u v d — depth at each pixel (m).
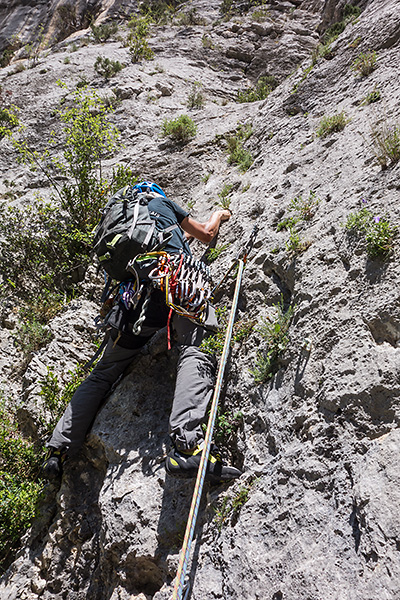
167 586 2.76
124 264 3.52
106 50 12.69
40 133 9.16
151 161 6.62
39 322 5.12
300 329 3.07
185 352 3.29
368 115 4.29
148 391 3.73
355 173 3.71
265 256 3.78
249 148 5.91
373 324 2.68
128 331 3.53
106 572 3.10
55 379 4.12
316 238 3.49
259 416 3.00
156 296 3.46
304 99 5.61
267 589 2.30
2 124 9.56
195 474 2.85
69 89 10.65
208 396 3.12
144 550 2.91
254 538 2.51
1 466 4.01
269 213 4.14
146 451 3.37
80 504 3.52
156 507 3.06
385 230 2.91
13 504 3.56
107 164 7.01
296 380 2.89
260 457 2.84
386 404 2.40
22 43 20.69
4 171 8.13
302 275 3.36
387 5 5.68
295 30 14.02
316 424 2.61
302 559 2.24
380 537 2.04
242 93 11.33
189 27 14.89
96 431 3.61
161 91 10.50
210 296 3.47
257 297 3.65
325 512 2.31
